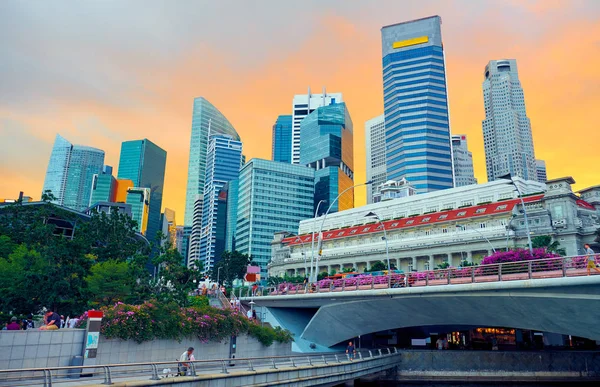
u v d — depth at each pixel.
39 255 39.69
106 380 19.61
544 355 47.16
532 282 33.00
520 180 115.06
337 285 49.44
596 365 46.16
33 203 68.88
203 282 76.94
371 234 127.38
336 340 53.22
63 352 22.95
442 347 52.16
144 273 47.34
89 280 41.97
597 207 104.75
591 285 30.28
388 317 46.81
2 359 20.64
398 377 49.84
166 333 31.98
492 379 47.44
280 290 58.41
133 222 59.94
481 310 39.22
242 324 40.81
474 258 105.38
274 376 30.08
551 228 95.06
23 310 35.62
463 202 122.88
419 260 114.00
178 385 22.56
